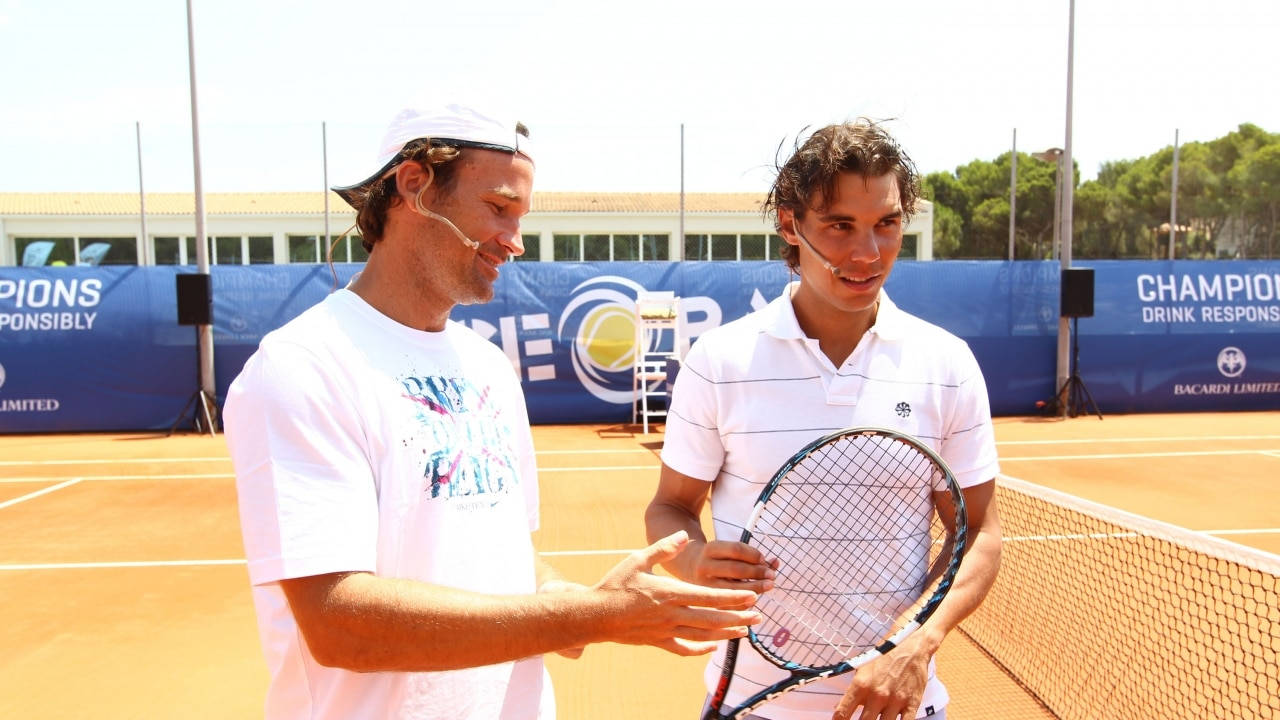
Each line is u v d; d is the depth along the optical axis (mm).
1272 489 7488
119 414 11617
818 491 1759
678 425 1888
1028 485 3953
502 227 1452
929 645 1597
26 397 11508
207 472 8859
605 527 6445
